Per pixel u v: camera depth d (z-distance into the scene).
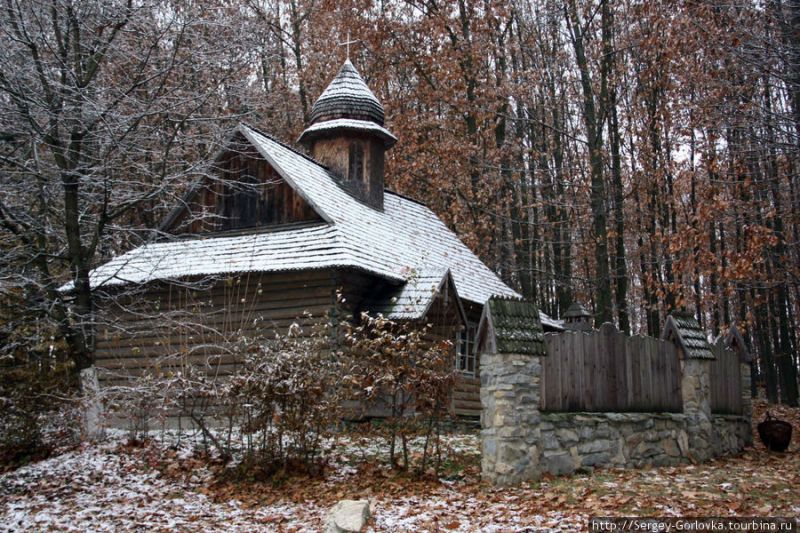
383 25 28.20
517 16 29.97
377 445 13.10
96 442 14.02
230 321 15.85
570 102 33.41
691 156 20.03
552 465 11.04
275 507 10.12
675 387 14.09
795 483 10.58
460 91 28.39
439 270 17.16
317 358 12.17
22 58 14.27
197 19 15.49
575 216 31.11
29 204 15.96
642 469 12.12
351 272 16.34
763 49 12.30
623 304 24.70
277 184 18.23
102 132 14.58
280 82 30.62
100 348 17.81
